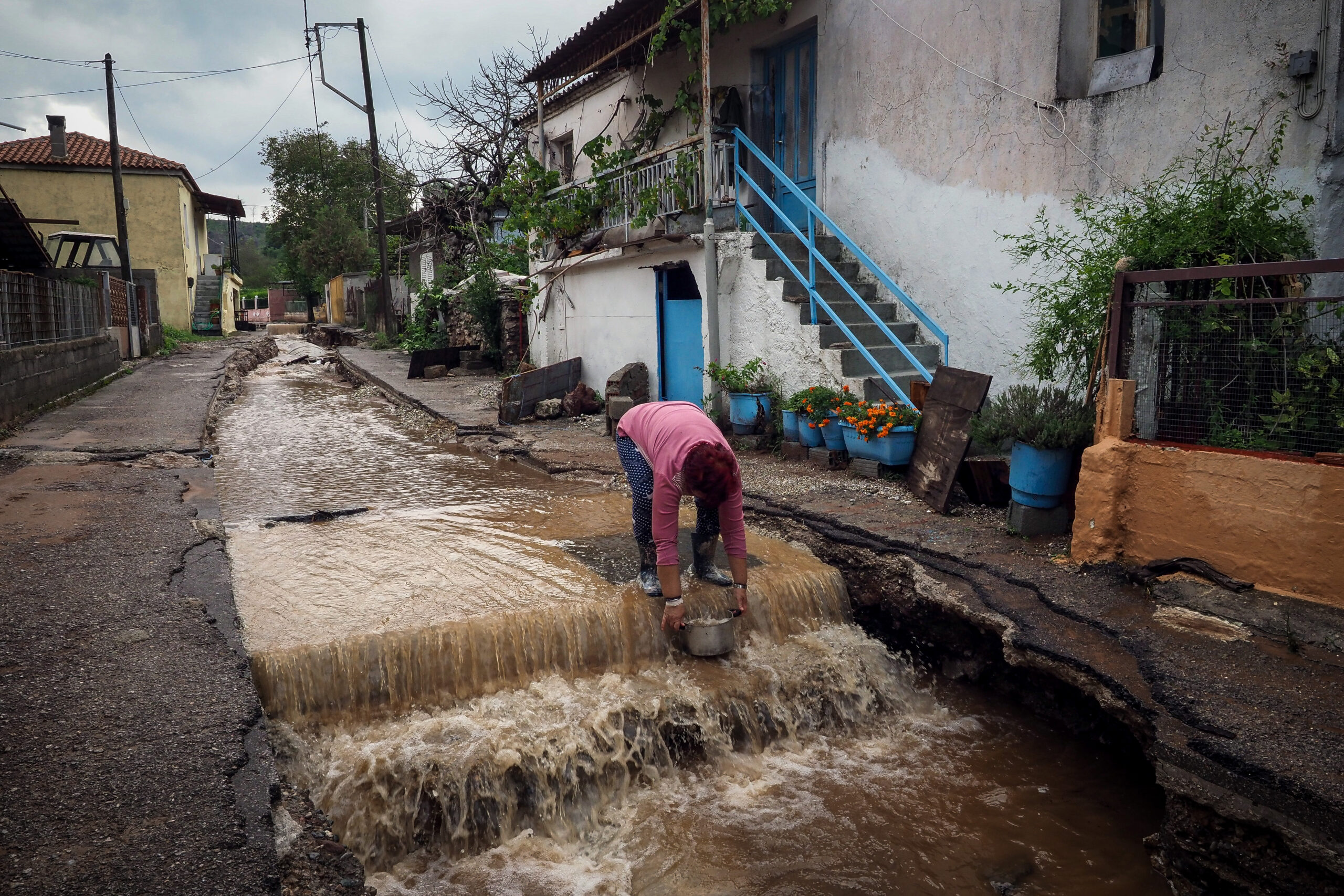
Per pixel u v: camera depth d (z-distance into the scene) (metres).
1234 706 3.46
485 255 20.00
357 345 27.98
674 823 3.86
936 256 8.70
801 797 4.06
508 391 11.89
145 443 9.34
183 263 30.62
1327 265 4.10
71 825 2.62
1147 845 3.48
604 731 4.07
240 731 3.22
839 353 8.36
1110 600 4.59
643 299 11.45
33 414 10.89
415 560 5.72
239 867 2.49
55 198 28.98
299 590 5.04
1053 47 7.27
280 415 14.42
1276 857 2.89
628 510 7.23
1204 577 4.51
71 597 4.53
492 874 3.51
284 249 51.25
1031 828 3.80
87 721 3.25
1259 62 5.91
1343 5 5.43
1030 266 7.66
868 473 7.42
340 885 2.77
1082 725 4.51
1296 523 4.16
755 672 4.68
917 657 5.36
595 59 12.10
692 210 10.05
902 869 3.52
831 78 9.80
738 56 11.14
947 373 6.77
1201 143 6.28
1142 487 4.87
